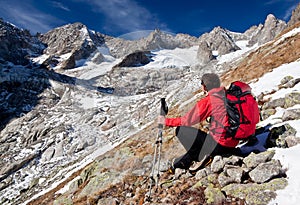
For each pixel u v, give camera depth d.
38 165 50.00
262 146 5.43
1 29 182.12
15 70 112.12
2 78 103.94
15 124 75.88
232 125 4.72
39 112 81.56
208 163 5.41
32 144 59.22
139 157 9.45
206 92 5.05
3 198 38.34
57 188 17.50
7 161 52.97
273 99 7.81
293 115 5.94
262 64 15.86
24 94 96.75
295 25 24.17
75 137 58.00
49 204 12.86
